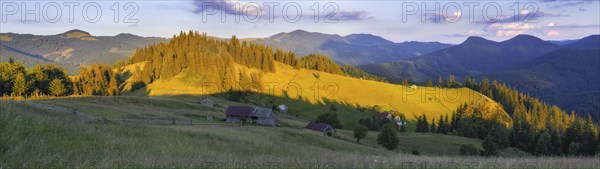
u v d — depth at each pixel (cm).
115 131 2347
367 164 1320
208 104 12594
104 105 8712
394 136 8506
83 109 7538
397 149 8662
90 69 17925
